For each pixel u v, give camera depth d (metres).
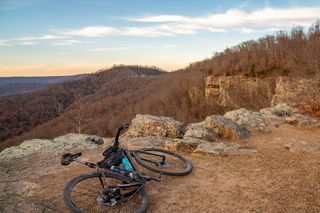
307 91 17.86
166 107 65.06
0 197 5.05
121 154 5.46
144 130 9.71
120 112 77.81
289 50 45.00
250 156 7.25
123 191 5.13
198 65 88.38
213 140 8.58
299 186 5.50
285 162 6.80
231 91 49.41
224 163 6.82
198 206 4.83
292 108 13.43
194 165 6.69
